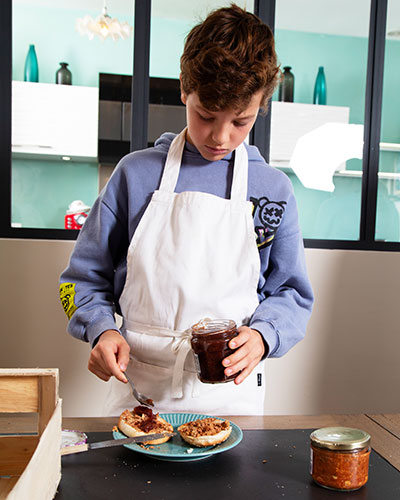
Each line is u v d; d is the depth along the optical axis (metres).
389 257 2.23
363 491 0.75
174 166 1.20
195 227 1.14
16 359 2.02
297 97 3.02
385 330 2.24
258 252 1.20
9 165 2.04
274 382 2.18
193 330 0.96
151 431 0.89
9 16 2.04
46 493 0.67
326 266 2.19
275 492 0.74
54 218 3.11
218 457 0.85
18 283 2.01
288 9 2.94
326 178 2.70
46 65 3.12
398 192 2.74
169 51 3.19
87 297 1.18
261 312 1.13
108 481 0.76
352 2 2.90
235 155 1.22
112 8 3.13
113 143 2.97
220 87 0.91
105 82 3.00
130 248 1.16
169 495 0.72
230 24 0.98
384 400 2.25
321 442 0.75
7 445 0.78
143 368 1.14
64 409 2.05
